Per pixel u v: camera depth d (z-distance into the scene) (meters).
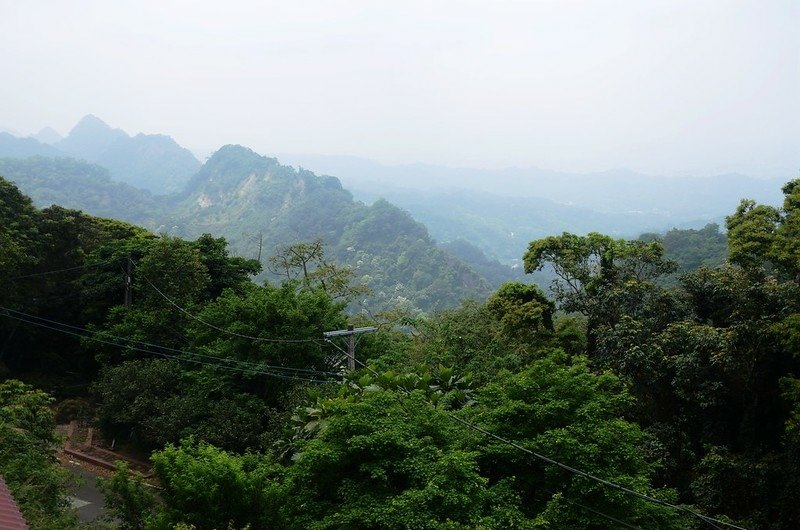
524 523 11.75
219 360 23.83
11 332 32.03
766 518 16.48
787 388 16.97
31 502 13.32
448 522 10.75
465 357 24.66
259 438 20.69
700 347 18.72
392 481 12.70
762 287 19.02
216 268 34.00
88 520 18.94
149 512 13.63
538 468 13.69
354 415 13.12
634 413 20.50
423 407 14.20
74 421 28.53
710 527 16.59
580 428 13.45
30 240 31.14
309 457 12.52
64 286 33.56
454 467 11.83
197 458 14.34
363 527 11.62
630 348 20.05
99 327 30.88
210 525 12.79
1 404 17.64
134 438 26.14
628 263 24.50
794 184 20.64
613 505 12.74
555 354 16.08
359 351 26.48
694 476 18.98
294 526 12.56
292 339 23.80
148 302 28.56
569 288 25.55
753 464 17.00
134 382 24.67
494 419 14.28
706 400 18.61
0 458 14.52
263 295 25.50
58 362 33.69
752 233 20.95
